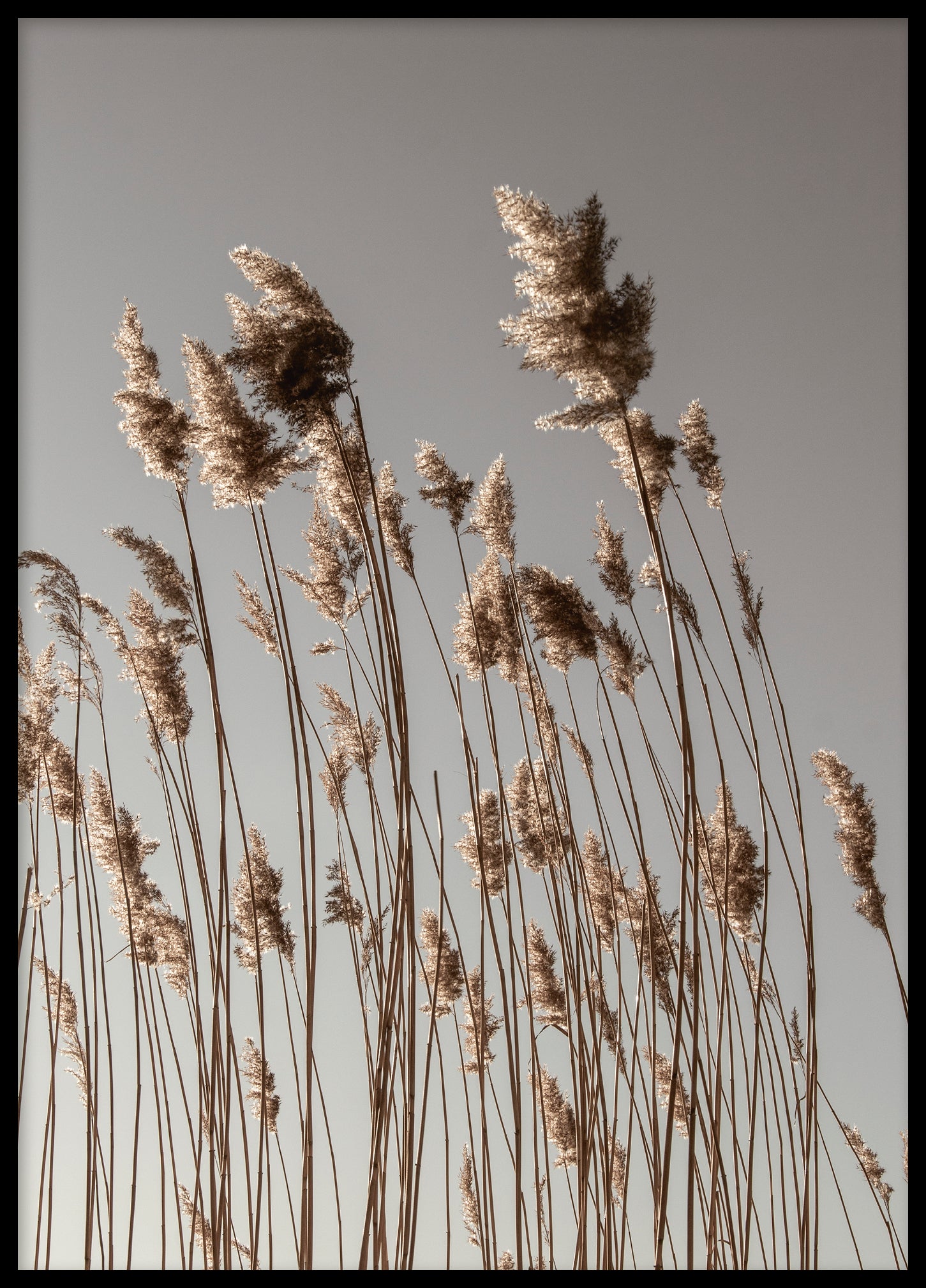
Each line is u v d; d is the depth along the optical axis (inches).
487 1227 174.4
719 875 185.3
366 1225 164.1
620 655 176.6
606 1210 171.8
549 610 176.6
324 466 175.6
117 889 185.9
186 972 186.5
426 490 181.9
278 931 185.5
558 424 166.9
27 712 184.9
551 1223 182.1
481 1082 176.1
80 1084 185.3
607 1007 184.1
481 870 177.3
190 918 179.8
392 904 175.0
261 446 172.4
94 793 186.4
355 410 171.0
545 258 165.0
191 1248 173.5
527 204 165.3
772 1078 183.6
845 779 187.2
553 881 178.1
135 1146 177.9
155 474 174.2
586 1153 173.2
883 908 185.2
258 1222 172.2
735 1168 178.1
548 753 181.6
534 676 183.0
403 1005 167.2
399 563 180.2
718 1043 173.0
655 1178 169.2
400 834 167.5
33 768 183.3
